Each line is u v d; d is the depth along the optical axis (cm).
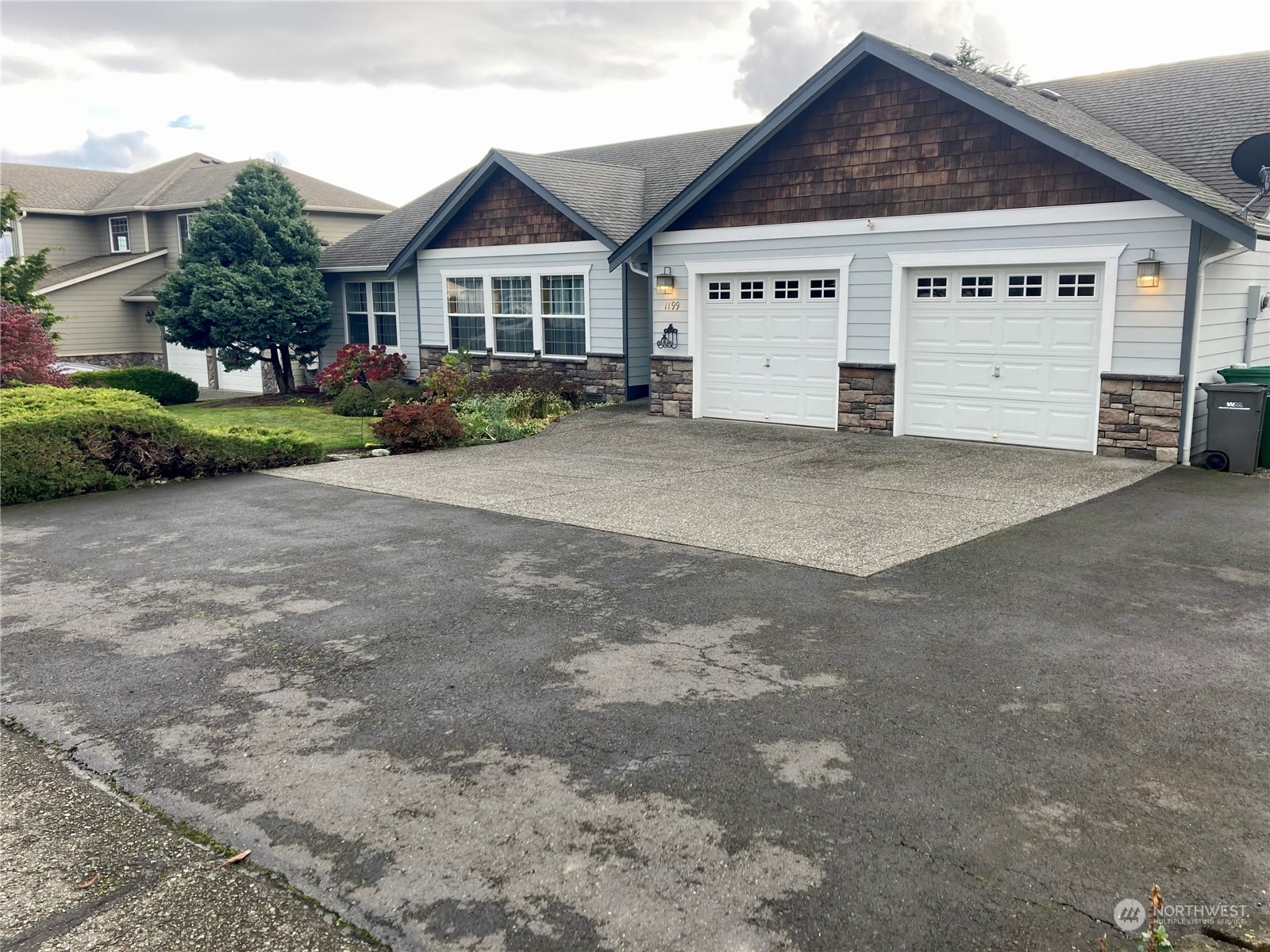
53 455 1000
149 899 321
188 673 513
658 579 655
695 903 308
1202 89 1400
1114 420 1070
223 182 2603
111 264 2578
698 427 1391
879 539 746
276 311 2003
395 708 461
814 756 402
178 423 1087
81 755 423
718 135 2061
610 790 379
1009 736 415
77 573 715
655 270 1467
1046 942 286
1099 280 1070
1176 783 374
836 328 1298
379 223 2361
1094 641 525
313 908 314
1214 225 944
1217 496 881
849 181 1242
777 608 589
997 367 1164
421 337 2019
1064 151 1034
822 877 320
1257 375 1010
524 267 1809
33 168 2919
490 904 312
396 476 1088
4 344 1588
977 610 578
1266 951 281
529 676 495
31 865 342
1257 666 487
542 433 1402
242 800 381
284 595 645
